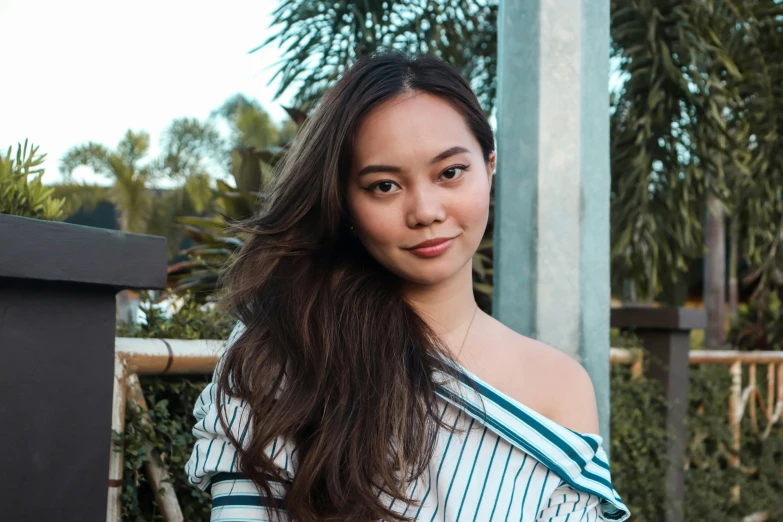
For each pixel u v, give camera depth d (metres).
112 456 1.08
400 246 0.83
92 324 0.87
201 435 0.86
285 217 0.93
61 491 0.84
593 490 0.86
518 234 1.35
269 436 0.81
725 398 2.84
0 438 0.79
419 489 0.83
